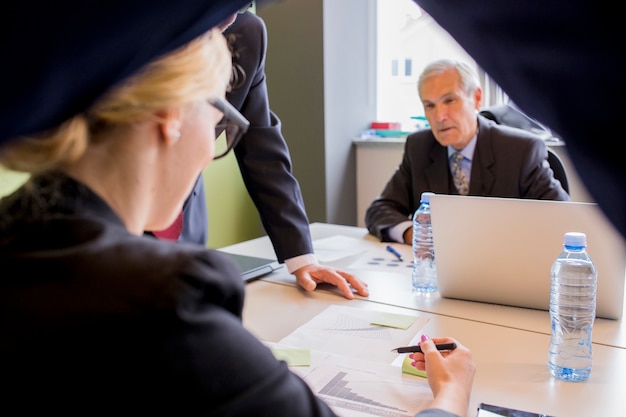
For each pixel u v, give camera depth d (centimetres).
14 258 53
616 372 110
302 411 57
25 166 54
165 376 50
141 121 59
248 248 206
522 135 223
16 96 41
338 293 157
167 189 66
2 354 49
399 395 102
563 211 131
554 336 115
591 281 120
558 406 99
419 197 235
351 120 367
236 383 53
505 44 35
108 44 41
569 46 32
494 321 136
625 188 33
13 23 38
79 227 55
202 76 60
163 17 42
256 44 159
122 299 50
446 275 149
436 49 358
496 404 99
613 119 32
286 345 123
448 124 222
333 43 343
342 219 370
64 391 49
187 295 51
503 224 138
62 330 49
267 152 167
